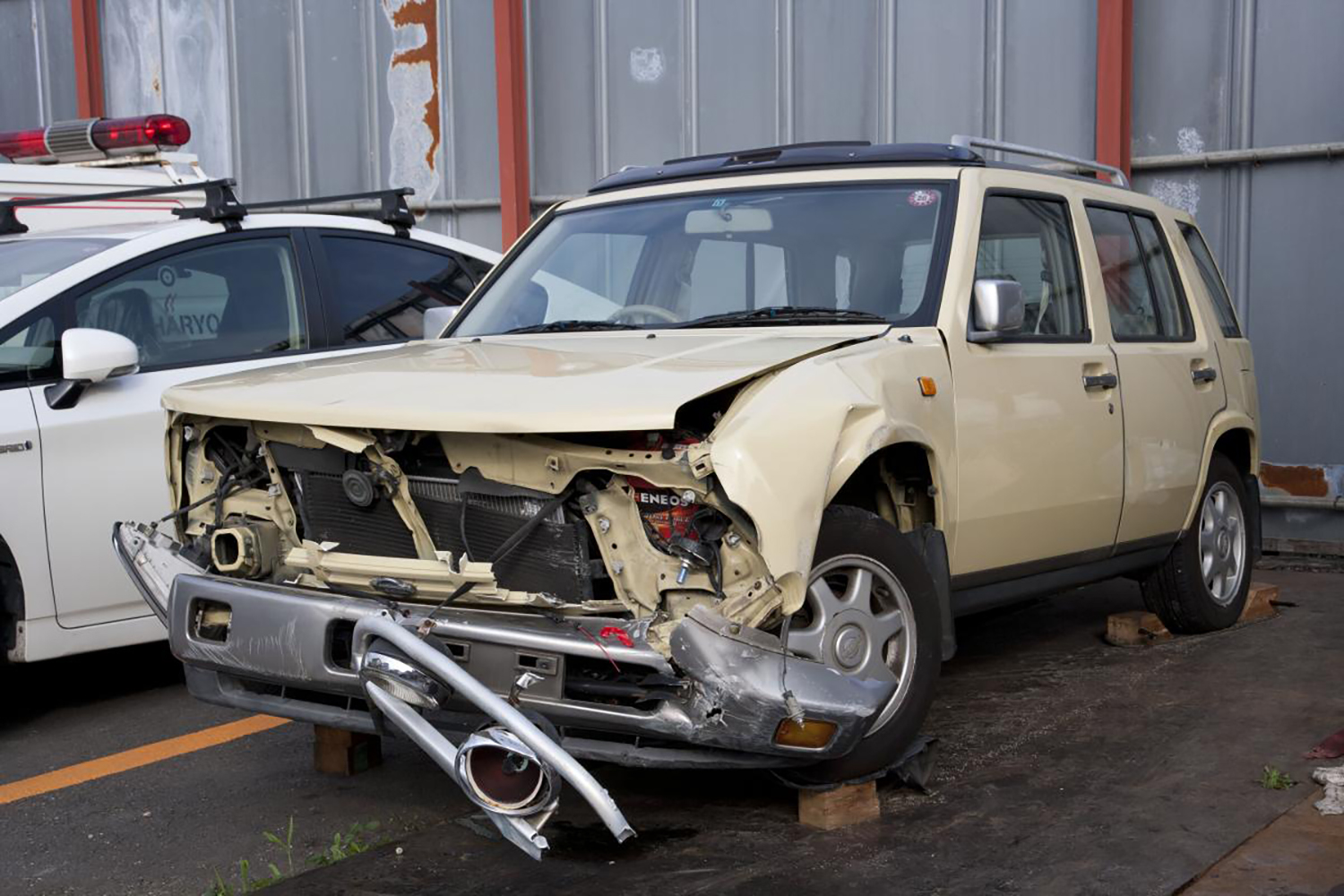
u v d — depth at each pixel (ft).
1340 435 28.07
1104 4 28.96
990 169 15.72
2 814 13.89
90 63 41.81
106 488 17.08
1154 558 18.93
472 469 11.59
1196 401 19.10
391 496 11.90
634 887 11.21
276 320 19.26
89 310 17.53
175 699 18.44
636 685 10.98
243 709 12.84
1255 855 11.55
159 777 14.99
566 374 12.00
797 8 32.89
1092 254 17.28
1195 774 13.89
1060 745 15.05
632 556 11.18
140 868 12.36
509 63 35.70
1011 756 14.65
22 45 43.21
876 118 32.30
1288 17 27.94
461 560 11.39
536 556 11.45
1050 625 21.56
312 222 20.18
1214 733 15.35
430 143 37.86
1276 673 18.07
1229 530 20.79
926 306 14.16
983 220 15.11
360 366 13.51
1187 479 18.78
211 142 40.83
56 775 15.20
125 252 18.10
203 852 12.69
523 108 36.24
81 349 16.51
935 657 13.17
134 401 17.46
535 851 10.09
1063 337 16.29
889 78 32.04
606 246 16.29
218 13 40.22
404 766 15.11
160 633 17.84
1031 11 30.37
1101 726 15.75
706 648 10.69
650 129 35.01
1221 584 20.68
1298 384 28.45
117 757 15.79
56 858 12.66
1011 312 13.99
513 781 10.21
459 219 37.76
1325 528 28.48
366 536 12.27
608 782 13.99
